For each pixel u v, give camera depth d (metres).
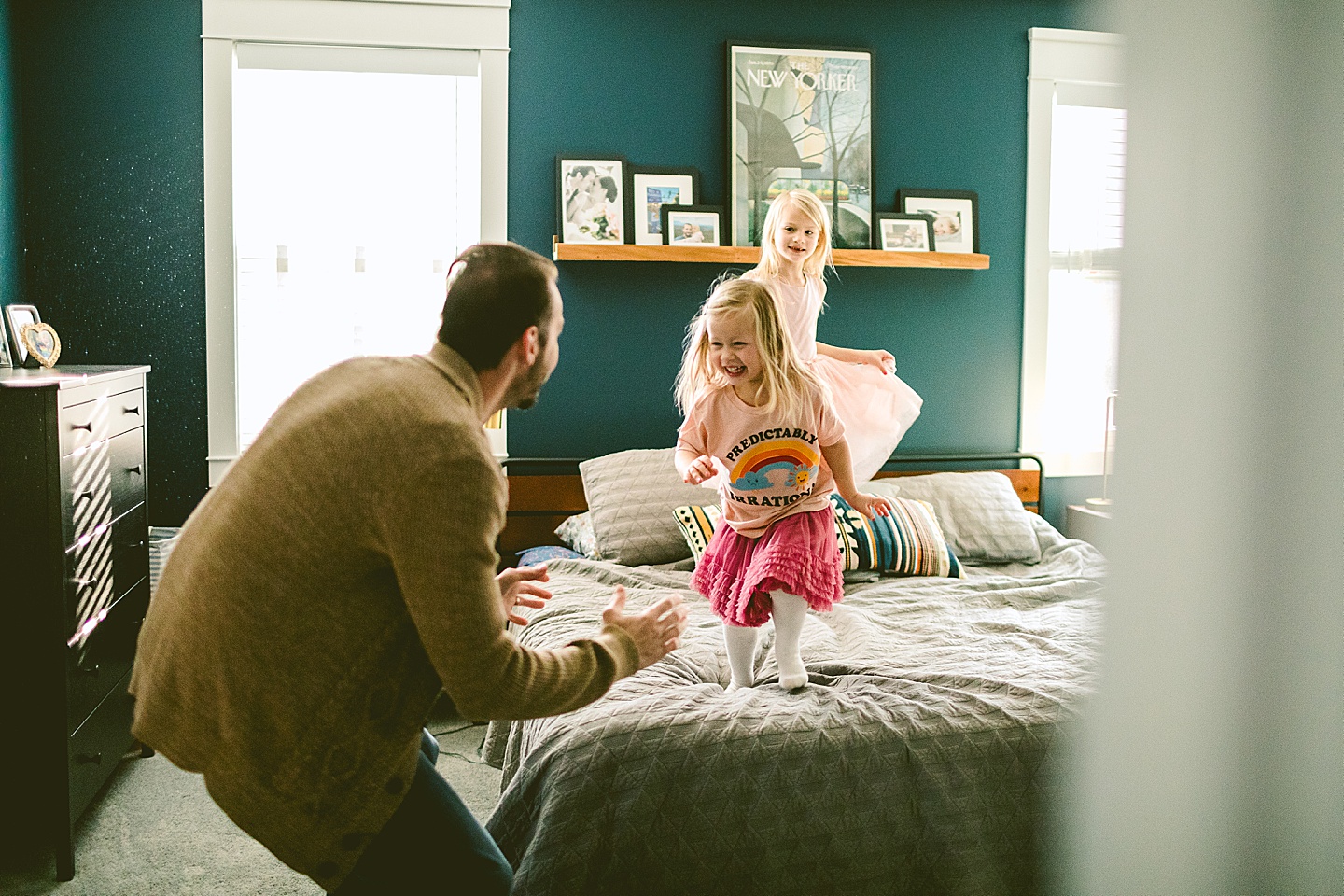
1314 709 0.39
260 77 3.52
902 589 2.95
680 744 1.75
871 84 3.79
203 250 3.49
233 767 1.15
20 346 2.74
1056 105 3.95
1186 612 0.42
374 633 1.15
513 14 3.59
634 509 3.30
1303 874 0.40
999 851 1.78
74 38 3.39
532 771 1.77
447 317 1.27
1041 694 1.93
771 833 1.72
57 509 2.24
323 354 3.64
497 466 1.16
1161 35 0.42
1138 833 0.44
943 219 3.88
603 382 3.74
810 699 1.96
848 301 3.89
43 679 2.26
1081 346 4.05
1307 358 0.39
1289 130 0.39
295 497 1.12
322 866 1.19
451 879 1.29
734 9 3.71
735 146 3.71
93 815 2.59
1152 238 0.42
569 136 3.65
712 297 2.12
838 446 2.15
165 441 3.53
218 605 1.12
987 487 3.58
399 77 3.59
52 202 3.41
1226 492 0.40
